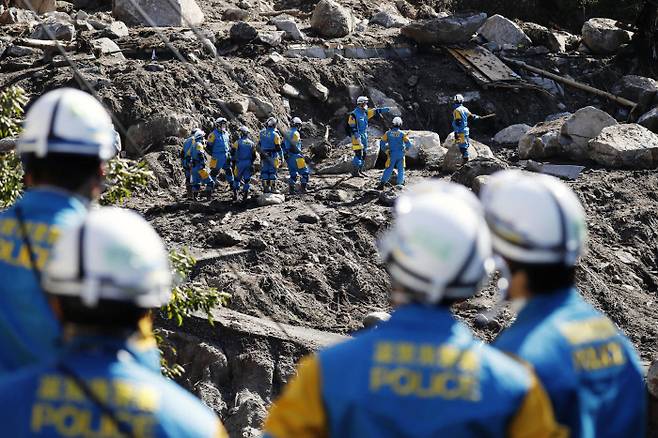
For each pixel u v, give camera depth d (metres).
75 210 7.30
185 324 28.55
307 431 5.93
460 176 42.28
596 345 7.05
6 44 51.34
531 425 5.87
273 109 51.94
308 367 6.07
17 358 7.00
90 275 5.66
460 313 32.47
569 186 43.91
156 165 43.72
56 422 5.57
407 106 57.09
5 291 7.05
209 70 51.31
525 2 72.94
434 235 6.13
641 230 41.19
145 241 5.87
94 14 59.66
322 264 34.47
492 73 59.03
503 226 7.09
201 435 5.73
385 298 34.41
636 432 7.07
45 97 7.54
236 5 66.00
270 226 36.47
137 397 5.66
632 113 57.75
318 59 57.28
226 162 39.72
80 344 5.74
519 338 7.01
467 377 5.88
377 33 62.19
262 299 31.73
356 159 44.50
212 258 33.03
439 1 74.19
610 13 73.31
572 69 62.94
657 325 35.66
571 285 7.24
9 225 7.23
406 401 5.82
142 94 47.09
